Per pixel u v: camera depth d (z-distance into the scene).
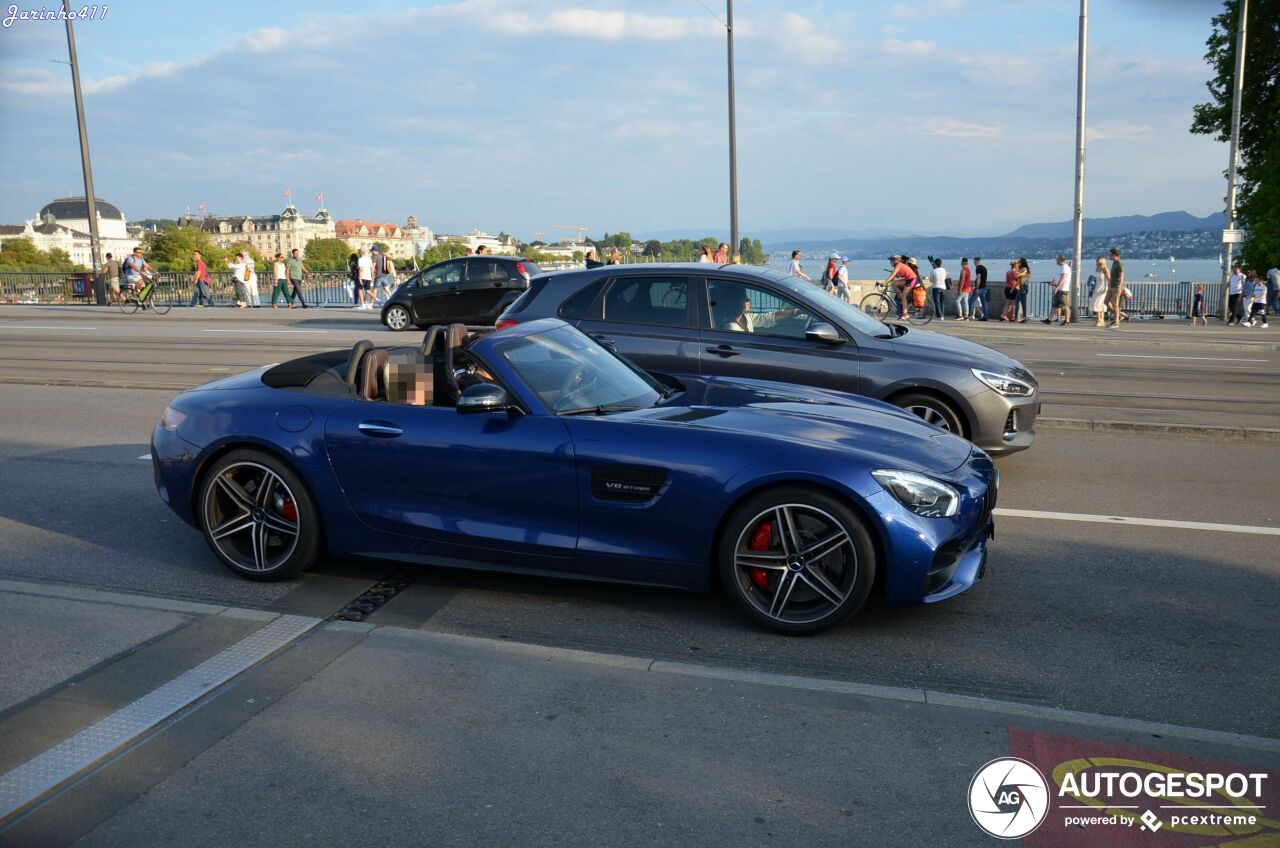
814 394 5.41
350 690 3.64
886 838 2.74
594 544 4.43
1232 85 34.50
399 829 2.78
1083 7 25.58
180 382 11.80
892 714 3.47
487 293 19.52
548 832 2.76
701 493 4.25
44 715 3.42
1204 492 6.75
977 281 26.16
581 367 5.03
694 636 4.25
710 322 7.29
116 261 30.22
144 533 5.77
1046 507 6.36
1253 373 13.77
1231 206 27.89
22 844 2.71
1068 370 14.04
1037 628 4.33
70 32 30.55
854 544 4.11
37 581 4.93
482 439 4.52
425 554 4.71
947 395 6.88
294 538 4.84
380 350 5.05
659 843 2.71
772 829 2.78
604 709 3.50
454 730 3.34
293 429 4.79
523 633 4.27
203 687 3.65
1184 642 4.17
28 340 17.77
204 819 2.83
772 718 3.43
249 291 28.02
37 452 7.98
